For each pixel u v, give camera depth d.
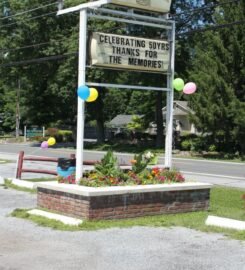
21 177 18.22
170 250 7.72
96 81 40.59
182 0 41.62
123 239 8.37
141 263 7.04
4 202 12.12
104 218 9.59
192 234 8.75
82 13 10.61
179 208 10.59
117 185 10.20
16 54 45.22
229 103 33.66
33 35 44.38
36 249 7.75
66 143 54.78
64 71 40.75
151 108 55.16
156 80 41.53
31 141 59.12
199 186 10.90
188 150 40.41
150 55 11.30
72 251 7.64
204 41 39.62
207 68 34.97
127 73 41.31
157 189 10.21
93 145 47.91
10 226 9.30
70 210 9.88
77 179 10.47
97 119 49.78
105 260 7.18
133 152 41.12
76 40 39.56
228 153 36.75
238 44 34.06
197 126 35.41
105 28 36.09
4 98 82.38
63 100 49.44
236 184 18.17
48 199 10.53
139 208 10.01
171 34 11.66
